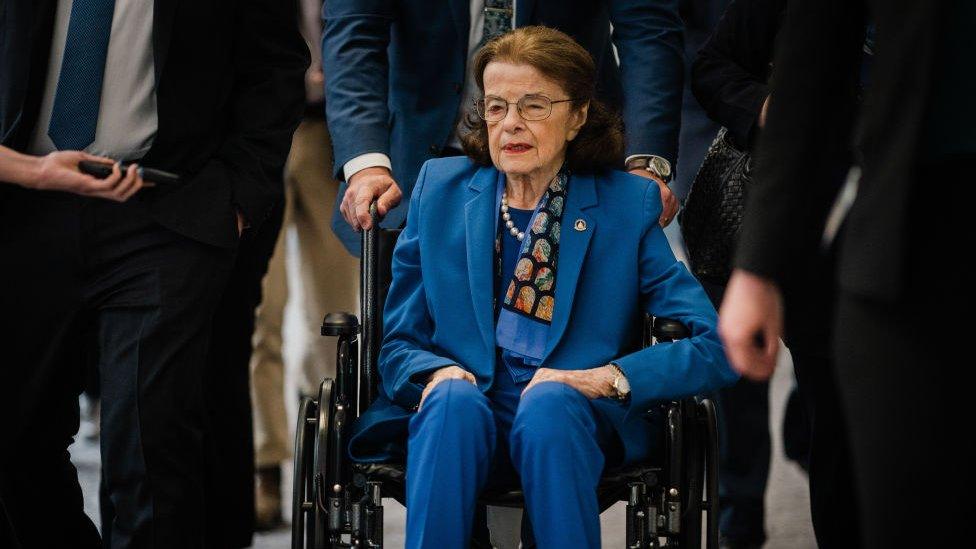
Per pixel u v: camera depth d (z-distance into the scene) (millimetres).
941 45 3109
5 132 5516
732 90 6340
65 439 6004
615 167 5707
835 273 5602
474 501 4973
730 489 7562
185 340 5594
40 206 5562
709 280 6562
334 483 5043
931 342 3098
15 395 5668
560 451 4895
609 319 5445
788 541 7734
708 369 5176
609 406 5199
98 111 5559
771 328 3395
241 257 6754
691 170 7746
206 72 5691
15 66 5504
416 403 5277
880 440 3148
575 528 4863
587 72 5480
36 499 5934
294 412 10977
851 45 3404
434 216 5594
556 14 6445
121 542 5633
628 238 5516
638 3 6539
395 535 7785
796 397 8586
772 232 3352
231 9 5789
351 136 6270
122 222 5555
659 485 5152
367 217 5797
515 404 5359
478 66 5543
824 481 5855
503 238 5539
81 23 5527
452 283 5492
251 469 6852
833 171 5473
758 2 6352
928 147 3113
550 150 5426
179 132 5609
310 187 9078
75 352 5852
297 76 6004
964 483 3092
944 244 3092
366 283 5605
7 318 5602
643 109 6426
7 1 5516
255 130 5855
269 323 8617
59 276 5570
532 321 5422
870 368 3176
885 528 3168
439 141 6422
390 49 6574
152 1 5547
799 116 3357
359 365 5578
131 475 5570
